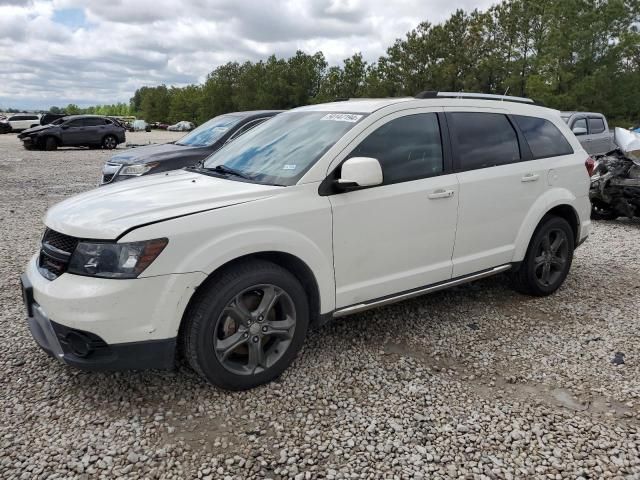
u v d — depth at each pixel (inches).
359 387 132.8
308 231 131.7
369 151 144.9
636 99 1407.5
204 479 100.3
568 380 137.6
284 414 121.0
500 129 177.9
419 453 108.0
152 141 1382.9
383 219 144.9
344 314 143.9
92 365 114.3
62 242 120.9
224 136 322.7
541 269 194.1
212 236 118.4
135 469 102.8
